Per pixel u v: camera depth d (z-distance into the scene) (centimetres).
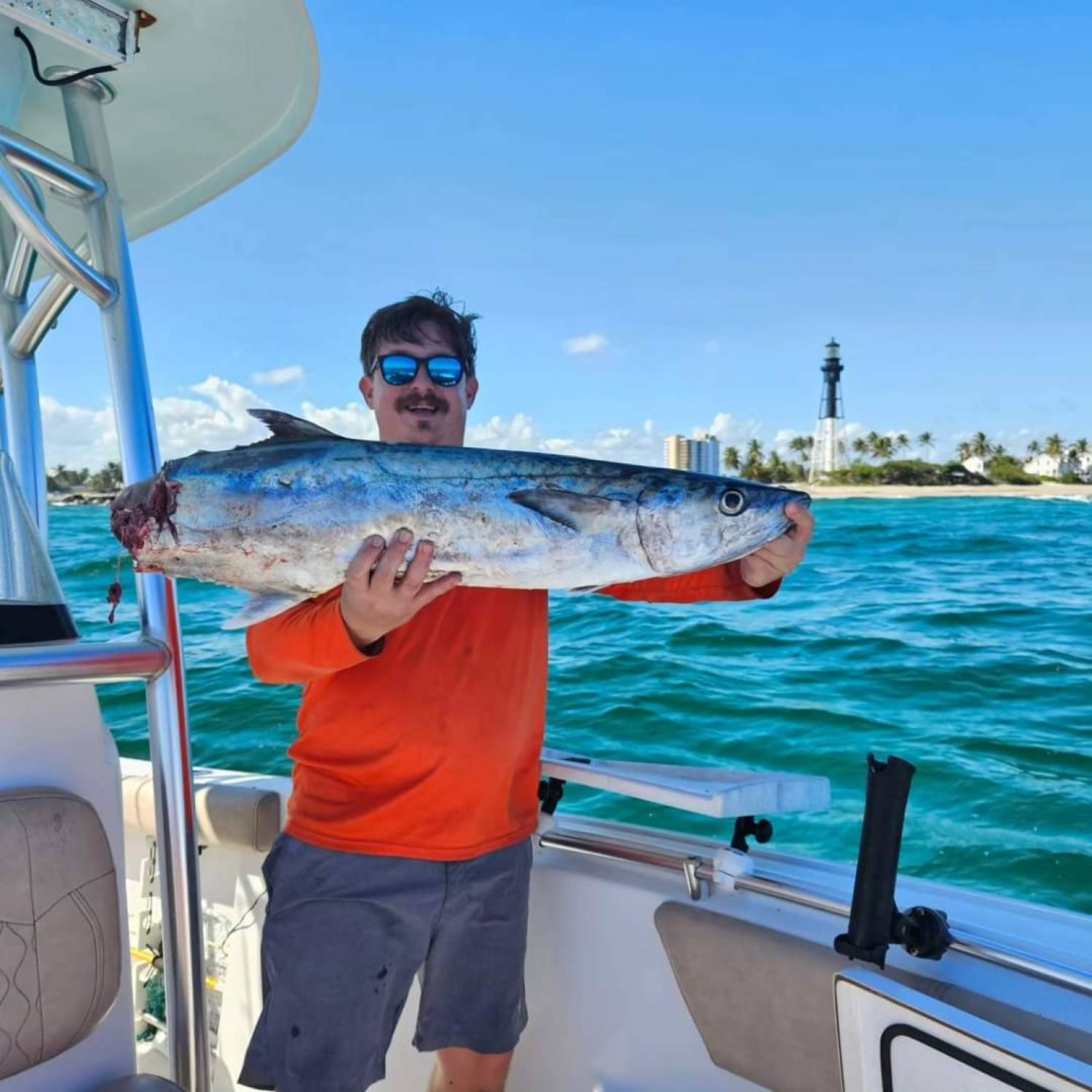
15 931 156
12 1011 155
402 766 208
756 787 221
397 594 174
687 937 213
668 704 619
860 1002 155
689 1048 216
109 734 184
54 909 161
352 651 184
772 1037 198
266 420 189
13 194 179
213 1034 281
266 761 521
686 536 190
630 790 231
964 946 180
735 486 193
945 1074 144
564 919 239
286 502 181
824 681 677
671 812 472
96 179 198
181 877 180
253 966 275
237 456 184
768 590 217
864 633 846
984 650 783
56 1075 171
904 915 176
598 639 820
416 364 250
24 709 168
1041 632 865
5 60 200
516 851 222
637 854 238
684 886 228
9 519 167
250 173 263
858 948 172
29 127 241
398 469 185
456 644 215
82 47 188
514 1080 246
